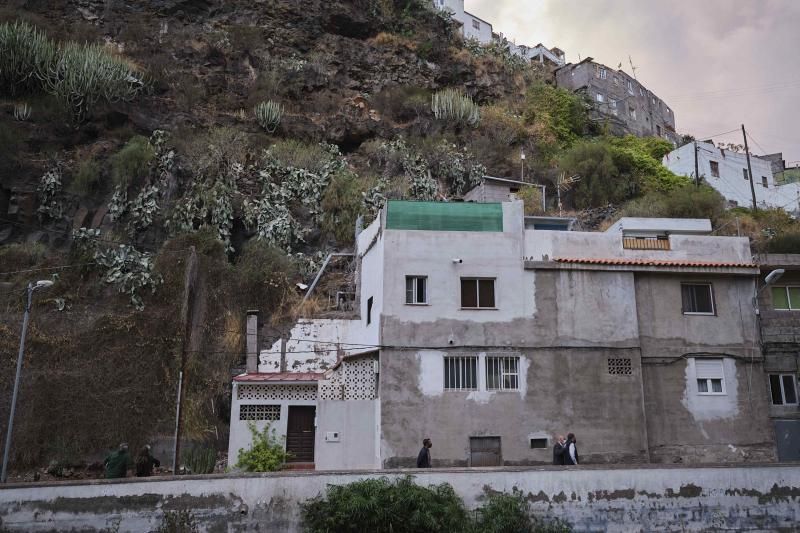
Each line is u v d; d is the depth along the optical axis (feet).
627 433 64.34
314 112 126.62
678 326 68.95
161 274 83.92
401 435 62.44
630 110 202.39
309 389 69.46
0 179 92.02
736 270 70.38
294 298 86.33
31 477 66.44
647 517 48.70
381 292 66.74
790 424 68.85
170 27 130.62
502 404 64.08
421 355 64.64
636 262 68.90
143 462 52.90
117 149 99.60
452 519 44.80
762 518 49.98
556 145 149.69
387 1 157.89
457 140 132.67
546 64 208.13
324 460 65.10
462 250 67.97
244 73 128.16
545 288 67.62
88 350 75.00
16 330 74.33
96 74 103.35
